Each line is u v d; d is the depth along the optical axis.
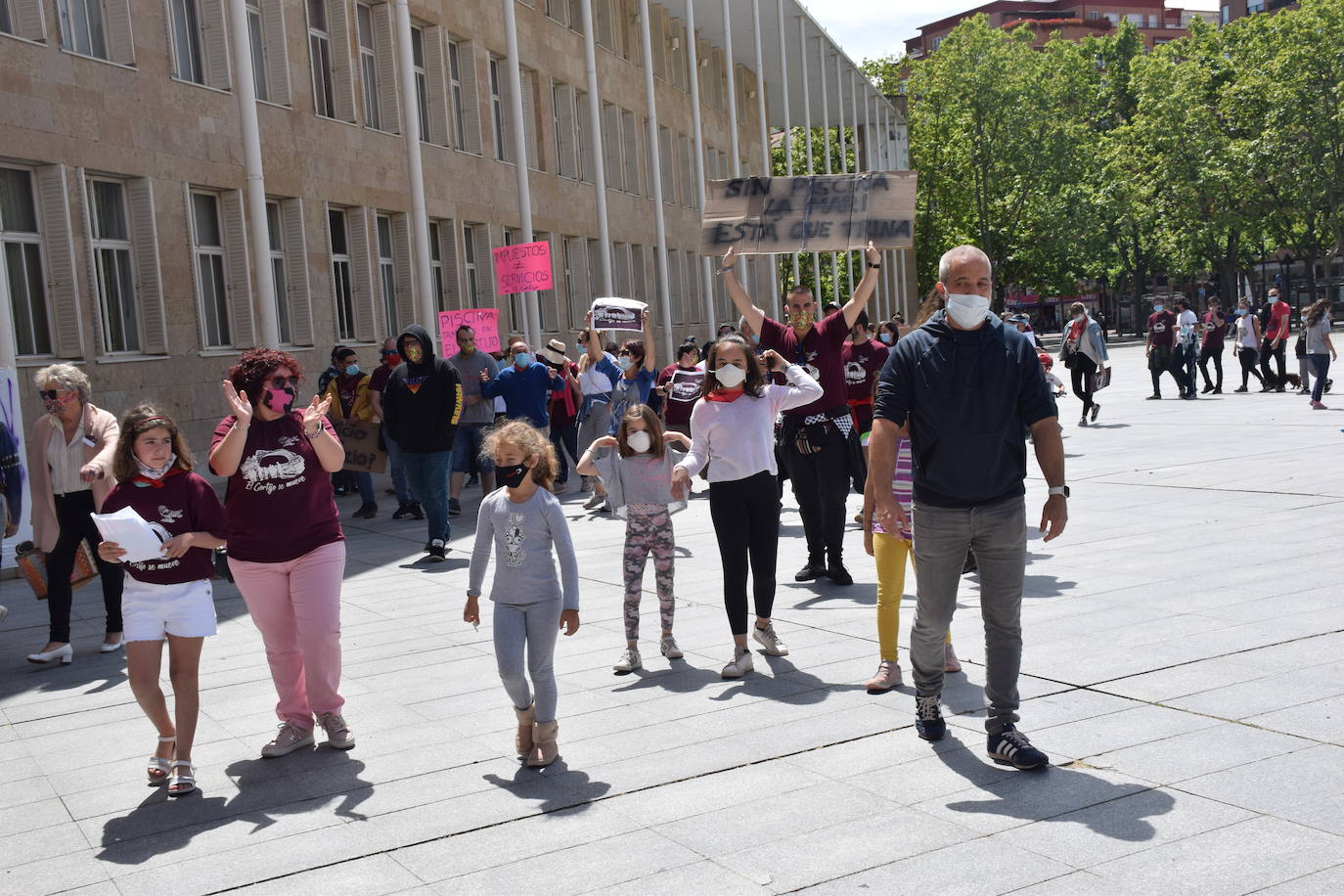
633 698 6.70
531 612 5.75
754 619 8.05
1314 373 22.20
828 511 9.37
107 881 4.67
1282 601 7.70
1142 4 150.50
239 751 6.23
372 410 15.66
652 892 4.24
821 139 62.16
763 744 5.75
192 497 5.81
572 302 33.59
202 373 18.70
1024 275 77.75
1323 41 64.75
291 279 21.27
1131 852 4.29
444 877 4.49
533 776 5.55
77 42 16.88
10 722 7.01
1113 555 9.68
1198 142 69.44
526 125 30.94
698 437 7.20
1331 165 65.31
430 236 26.34
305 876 4.59
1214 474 14.07
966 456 5.23
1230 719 5.59
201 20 19.34
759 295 49.38
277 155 20.66
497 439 5.82
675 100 41.69
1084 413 22.44
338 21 22.84
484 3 28.22
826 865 4.37
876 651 7.36
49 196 16.20
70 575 8.51
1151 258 82.31
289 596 6.14
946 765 5.30
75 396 8.39
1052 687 6.27
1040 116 74.00
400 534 14.27
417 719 6.58
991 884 4.11
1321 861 4.11
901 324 18.20
